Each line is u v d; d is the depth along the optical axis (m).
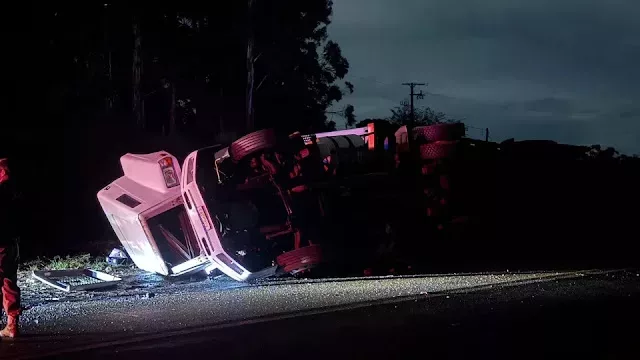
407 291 10.98
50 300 10.70
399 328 8.34
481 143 17.27
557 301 10.07
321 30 48.31
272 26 44.62
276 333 8.10
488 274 13.34
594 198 20.62
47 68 32.25
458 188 15.70
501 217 17.05
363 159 14.81
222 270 12.19
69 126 30.14
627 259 16.42
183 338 7.89
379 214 14.25
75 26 34.97
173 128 41.25
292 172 12.82
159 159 12.71
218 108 45.16
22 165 25.75
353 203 13.98
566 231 19.34
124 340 7.80
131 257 14.55
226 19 43.38
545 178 18.62
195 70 43.25
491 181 16.75
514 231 17.52
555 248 18.45
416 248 14.88
